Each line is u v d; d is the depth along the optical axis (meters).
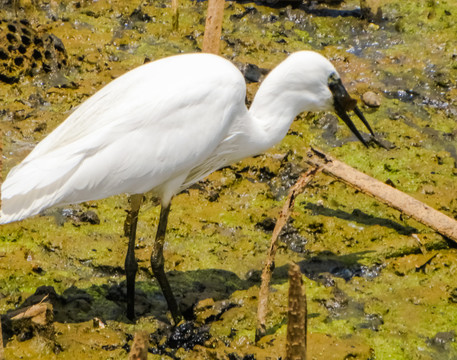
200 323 9.30
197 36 15.59
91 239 10.62
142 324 9.28
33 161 8.41
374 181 10.84
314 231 11.09
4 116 12.73
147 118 8.52
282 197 11.77
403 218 11.38
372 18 16.53
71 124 8.86
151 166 8.57
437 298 9.99
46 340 8.78
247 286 10.02
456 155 12.89
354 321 9.58
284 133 9.55
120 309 9.52
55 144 8.65
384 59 15.34
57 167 8.24
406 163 12.58
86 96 13.45
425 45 15.87
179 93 8.62
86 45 14.92
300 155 12.59
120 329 9.17
